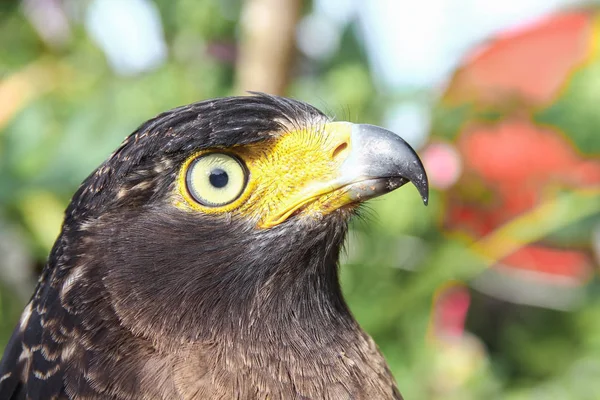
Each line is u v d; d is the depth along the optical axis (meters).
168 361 5.43
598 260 9.85
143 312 5.46
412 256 9.43
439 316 9.59
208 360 5.49
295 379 5.67
